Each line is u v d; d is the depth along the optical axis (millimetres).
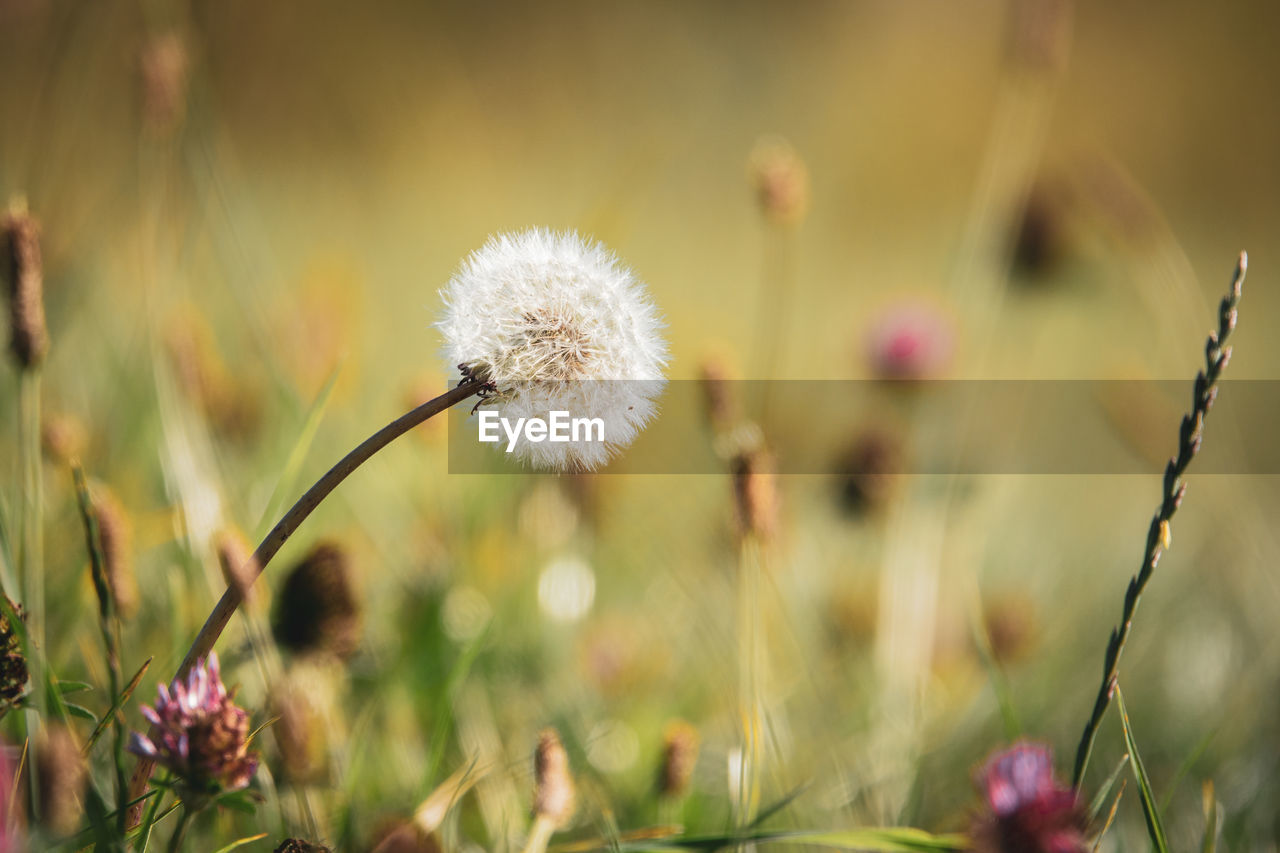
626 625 767
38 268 525
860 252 2037
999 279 979
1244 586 832
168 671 565
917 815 600
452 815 553
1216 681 720
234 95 2104
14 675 489
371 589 642
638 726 646
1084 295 1098
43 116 879
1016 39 920
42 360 527
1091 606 862
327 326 870
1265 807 613
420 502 755
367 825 560
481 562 746
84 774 479
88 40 942
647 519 892
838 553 856
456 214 1771
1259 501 1000
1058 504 1118
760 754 591
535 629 712
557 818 523
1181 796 620
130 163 918
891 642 672
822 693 632
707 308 1528
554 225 1702
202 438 634
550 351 489
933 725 659
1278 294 1784
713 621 666
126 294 920
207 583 587
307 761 528
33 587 525
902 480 766
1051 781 469
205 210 815
